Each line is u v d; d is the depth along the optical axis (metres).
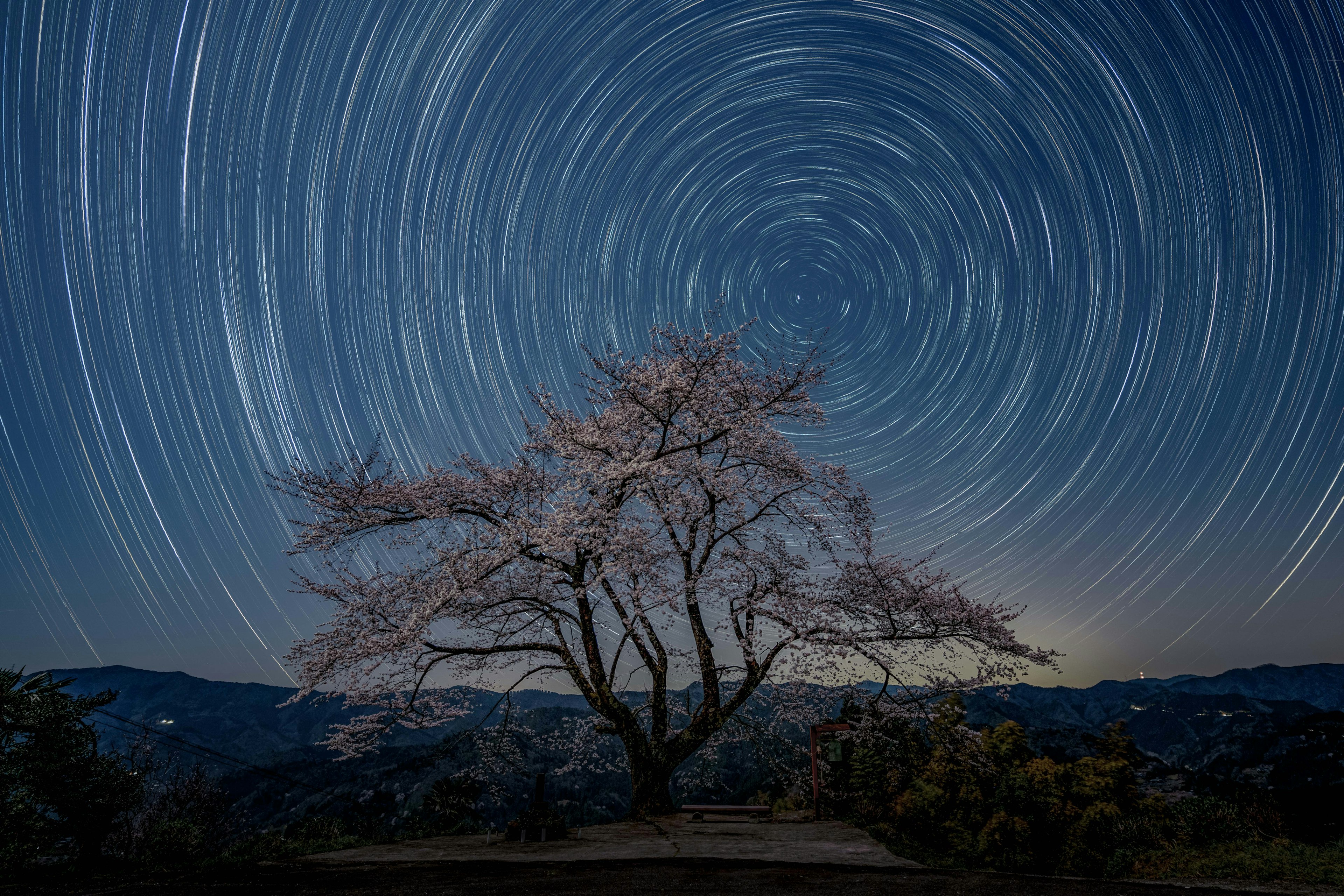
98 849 9.71
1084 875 10.76
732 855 10.09
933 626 15.80
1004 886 8.02
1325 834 9.90
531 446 17.97
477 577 14.87
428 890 7.93
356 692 15.73
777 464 17.31
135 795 10.14
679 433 17.05
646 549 14.74
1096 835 11.62
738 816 15.88
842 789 15.82
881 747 15.81
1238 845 9.84
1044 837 11.77
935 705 15.36
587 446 16.02
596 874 8.95
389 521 17.22
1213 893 7.33
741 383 16.84
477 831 14.41
